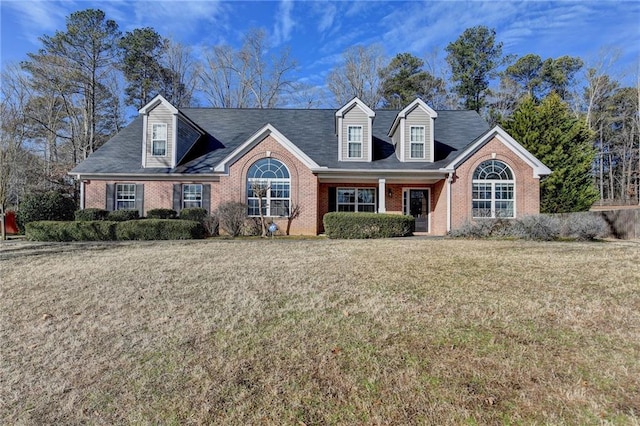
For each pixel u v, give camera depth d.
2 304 5.03
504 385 2.66
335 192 18.20
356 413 2.40
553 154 19.98
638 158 36.31
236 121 19.31
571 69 37.78
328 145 17.28
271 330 3.87
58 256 9.01
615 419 2.24
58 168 24.16
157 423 2.38
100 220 14.59
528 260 7.45
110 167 16.55
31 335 3.95
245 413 2.45
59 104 27.22
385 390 2.66
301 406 2.51
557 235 12.18
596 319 3.92
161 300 5.07
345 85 36.50
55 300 5.18
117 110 31.19
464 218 15.32
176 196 16.61
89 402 2.67
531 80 37.16
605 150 39.06
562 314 4.08
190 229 13.89
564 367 2.89
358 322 4.00
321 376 2.89
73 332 4.00
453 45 36.53
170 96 33.53
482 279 5.84
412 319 4.04
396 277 6.10
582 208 19.67
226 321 4.20
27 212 15.80
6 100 14.45
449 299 4.75
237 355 3.32
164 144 16.80
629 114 37.31
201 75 34.91
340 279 6.04
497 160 15.41
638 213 12.62
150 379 2.96
